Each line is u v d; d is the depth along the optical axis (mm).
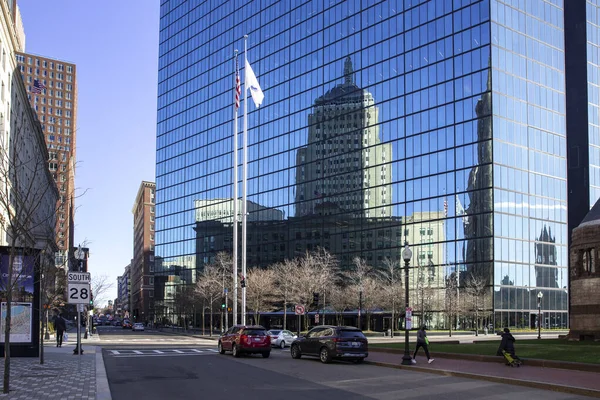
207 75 114438
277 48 98812
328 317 83812
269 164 97938
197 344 48250
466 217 69375
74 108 178625
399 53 79250
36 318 28266
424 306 68125
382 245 78250
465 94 71062
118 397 15570
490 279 66188
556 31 78500
